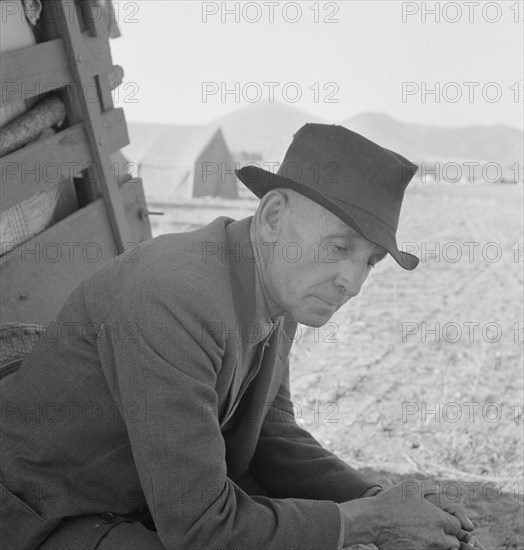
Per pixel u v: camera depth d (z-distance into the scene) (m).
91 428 1.91
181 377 1.73
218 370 1.85
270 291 1.93
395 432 3.60
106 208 2.95
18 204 2.52
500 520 2.88
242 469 2.27
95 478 1.95
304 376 4.24
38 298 2.62
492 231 9.47
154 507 1.78
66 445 1.92
